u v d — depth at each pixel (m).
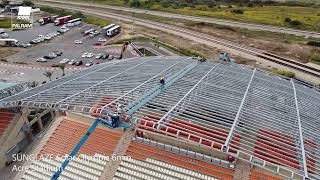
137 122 36.19
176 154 40.75
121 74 53.78
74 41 125.69
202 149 39.97
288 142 34.19
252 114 38.56
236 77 51.34
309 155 32.97
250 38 133.88
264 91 46.81
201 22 154.62
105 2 199.50
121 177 40.19
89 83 50.31
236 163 38.38
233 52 116.12
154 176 39.31
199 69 54.38
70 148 45.53
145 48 116.38
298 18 156.88
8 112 53.62
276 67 101.50
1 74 92.12
